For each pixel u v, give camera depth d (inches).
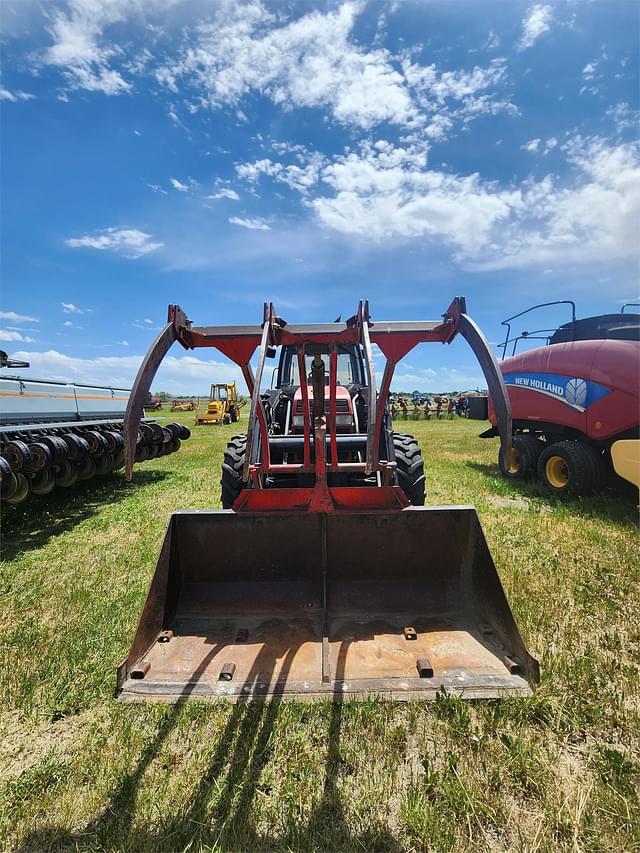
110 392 336.8
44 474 218.5
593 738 77.5
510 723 79.7
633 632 109.0
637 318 245.0
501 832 61.8
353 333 107.7
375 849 59.9
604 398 216.8
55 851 60.7
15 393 232.8
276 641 99.1
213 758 73.9
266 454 119.4
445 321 108.9
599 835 60.4
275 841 61.2
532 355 270.2
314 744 76.3
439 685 86.2
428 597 109.5
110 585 141.3
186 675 89.9
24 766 74.7
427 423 955.3
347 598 109.7
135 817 64.6
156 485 303.9
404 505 106.7
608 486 227.8
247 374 112.4
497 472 328.2
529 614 116.7
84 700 88.0
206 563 112.6
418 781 69.6
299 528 111.7
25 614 124.5
